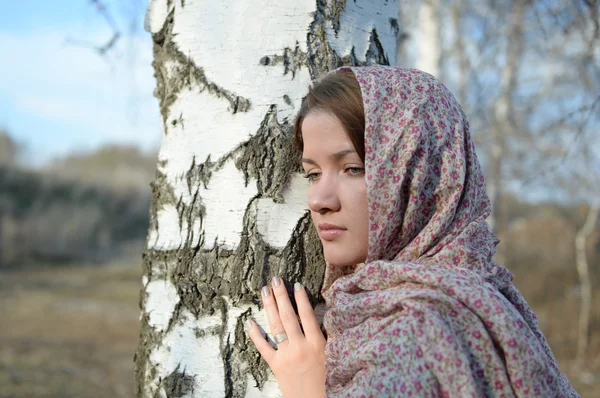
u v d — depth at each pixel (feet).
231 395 5.23
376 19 5.87
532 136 20.59
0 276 56.70
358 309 4.46
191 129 5.54
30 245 65.67
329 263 5.26
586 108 9.79
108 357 28.32
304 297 5.16
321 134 4.79
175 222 5.56
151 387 5.57
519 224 49.14
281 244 5.28
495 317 4.12
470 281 4.25
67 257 67.41
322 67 5.46
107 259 69.31
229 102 5.39
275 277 5.22
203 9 5.59
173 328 5.47
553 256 44.83
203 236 5.38
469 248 4.59
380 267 4.50
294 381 4.87
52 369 25.14
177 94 5.68
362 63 5.66
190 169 5.49
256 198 5.29
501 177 23.47
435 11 20.77
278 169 5.31
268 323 5.22
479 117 21.50
